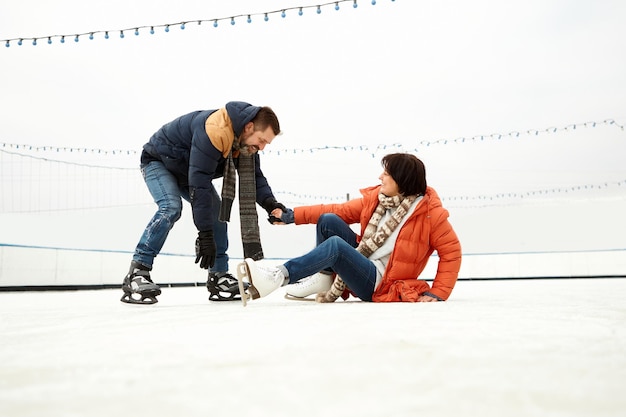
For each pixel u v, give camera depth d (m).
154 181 2.52
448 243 2.41
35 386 0.62
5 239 7.17
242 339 1.03
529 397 0.53
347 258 2.29
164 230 2.46
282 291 5.12
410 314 1.61
